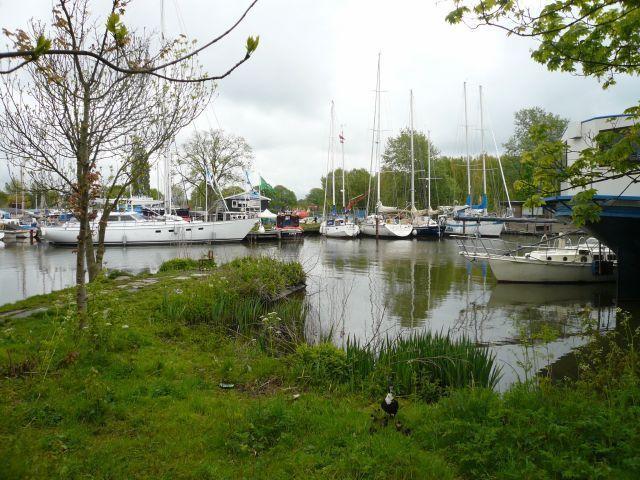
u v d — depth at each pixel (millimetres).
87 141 7090
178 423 4973
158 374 6617
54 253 37000
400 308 15250
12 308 10773
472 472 4055
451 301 16516
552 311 14992
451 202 69688
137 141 8094
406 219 57562
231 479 3941
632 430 4363
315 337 10688
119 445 4438
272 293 14344
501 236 50594
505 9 5422
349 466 4094
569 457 4121
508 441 4430
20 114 7094
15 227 56719
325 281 21000
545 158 6023
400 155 69938
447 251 36750
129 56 7137
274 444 4633
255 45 2625
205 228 42969
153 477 3914
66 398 5371
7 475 3693
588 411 4926
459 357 7113
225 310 10961
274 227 59125
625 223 14320
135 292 13164
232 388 6398
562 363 9508
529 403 5266
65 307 9695
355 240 50281
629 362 6449
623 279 15219
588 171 6266
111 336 7523
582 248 21719
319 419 5207
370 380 6664
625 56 5609
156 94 7957
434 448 4539
